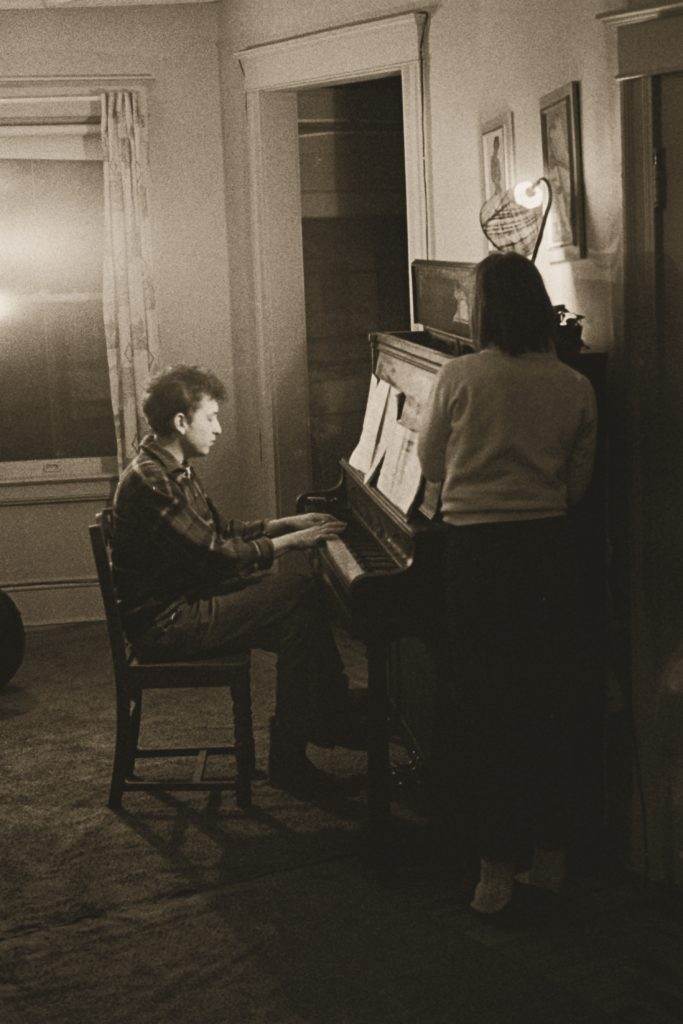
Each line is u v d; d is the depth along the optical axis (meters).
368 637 3.00
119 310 5.71
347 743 3.55
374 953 2.69
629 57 2.76
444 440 2.78
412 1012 2.46
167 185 5.76
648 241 2.79
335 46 4.98
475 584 2.70
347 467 4.12
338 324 5.88
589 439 2.73
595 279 3.08
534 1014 2.44
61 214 5.79
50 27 5.62
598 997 2.50
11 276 5.77
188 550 3.45
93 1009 2.49
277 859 3.19
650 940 2.72
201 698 4.61
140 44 5.67
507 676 2.73
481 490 2.68
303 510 4.19
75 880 3.10
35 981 2.61
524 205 3.32
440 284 3.60
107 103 5.60
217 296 5.86
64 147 5.73
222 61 5.68
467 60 4.19
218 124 5.76
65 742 4.17
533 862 2.96
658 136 2.75
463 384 2.70
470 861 3.11
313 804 3.56
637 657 2.95
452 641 2.80
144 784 3.56
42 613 5.91
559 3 3.20
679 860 2.94
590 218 3.08
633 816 3.02
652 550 2.88
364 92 5.73
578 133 3.08
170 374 3.61
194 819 3.47
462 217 4.36
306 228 5.78
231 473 5.97
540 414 2.66
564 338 2.93
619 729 3.04
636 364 2.85
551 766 2.84
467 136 4.25
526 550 2.67
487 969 2.61
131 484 3.48
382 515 3.57
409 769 3.70
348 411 5.94
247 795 3.54
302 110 5.66
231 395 5.93
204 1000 2.52
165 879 3.09
